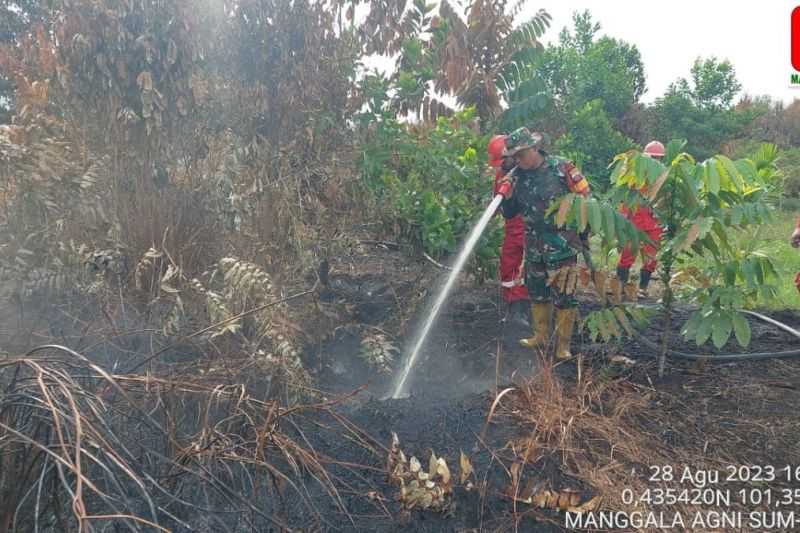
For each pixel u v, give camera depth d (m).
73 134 4.68
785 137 22.59
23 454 2.20
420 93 6.14
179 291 3.79
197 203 4.72
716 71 20.12
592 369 4.28
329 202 5.43
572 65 18.17
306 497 2.60
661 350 4.25
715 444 3.40
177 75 4.62
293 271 4.93
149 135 4.65
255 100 5.12
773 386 4.15
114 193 4.45
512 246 5.12
